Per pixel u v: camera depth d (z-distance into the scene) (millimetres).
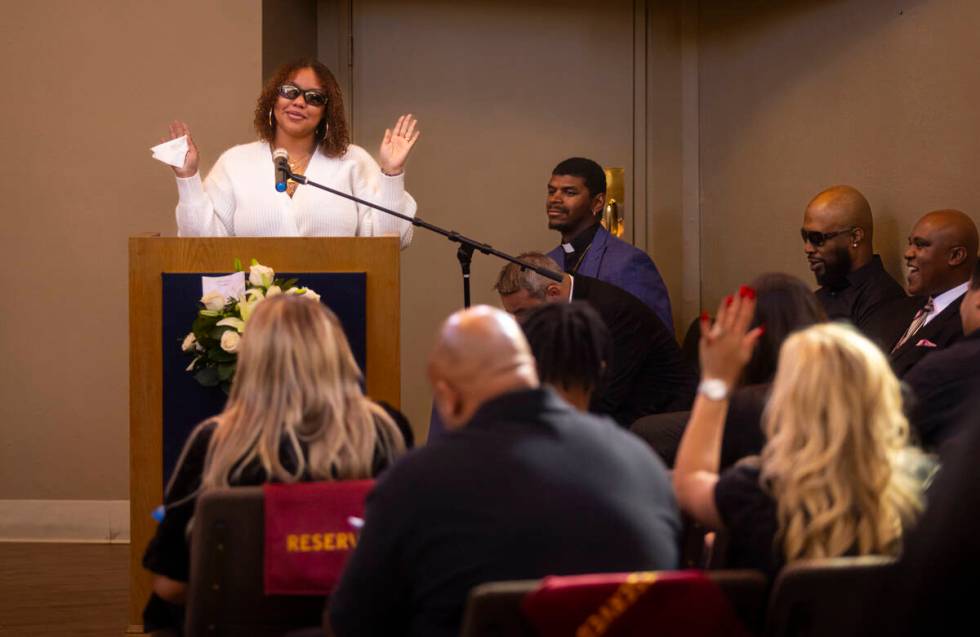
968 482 2672
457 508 2564
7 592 6344
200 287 4887
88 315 7668
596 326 3311
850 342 2826
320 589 3025
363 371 4941
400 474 2623
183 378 4895
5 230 7672
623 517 2605
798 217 8016
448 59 9227
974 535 2639
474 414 2721
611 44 9289
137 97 7625
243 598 3055
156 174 7625
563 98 9266
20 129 7641
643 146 9305
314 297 4773
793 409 2783
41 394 7699
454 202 9211
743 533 2773
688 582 2381
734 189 8859
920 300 6414
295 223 5648
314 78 5695
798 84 8023
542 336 3289
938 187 6633
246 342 3301
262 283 4742
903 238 6965
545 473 2600
